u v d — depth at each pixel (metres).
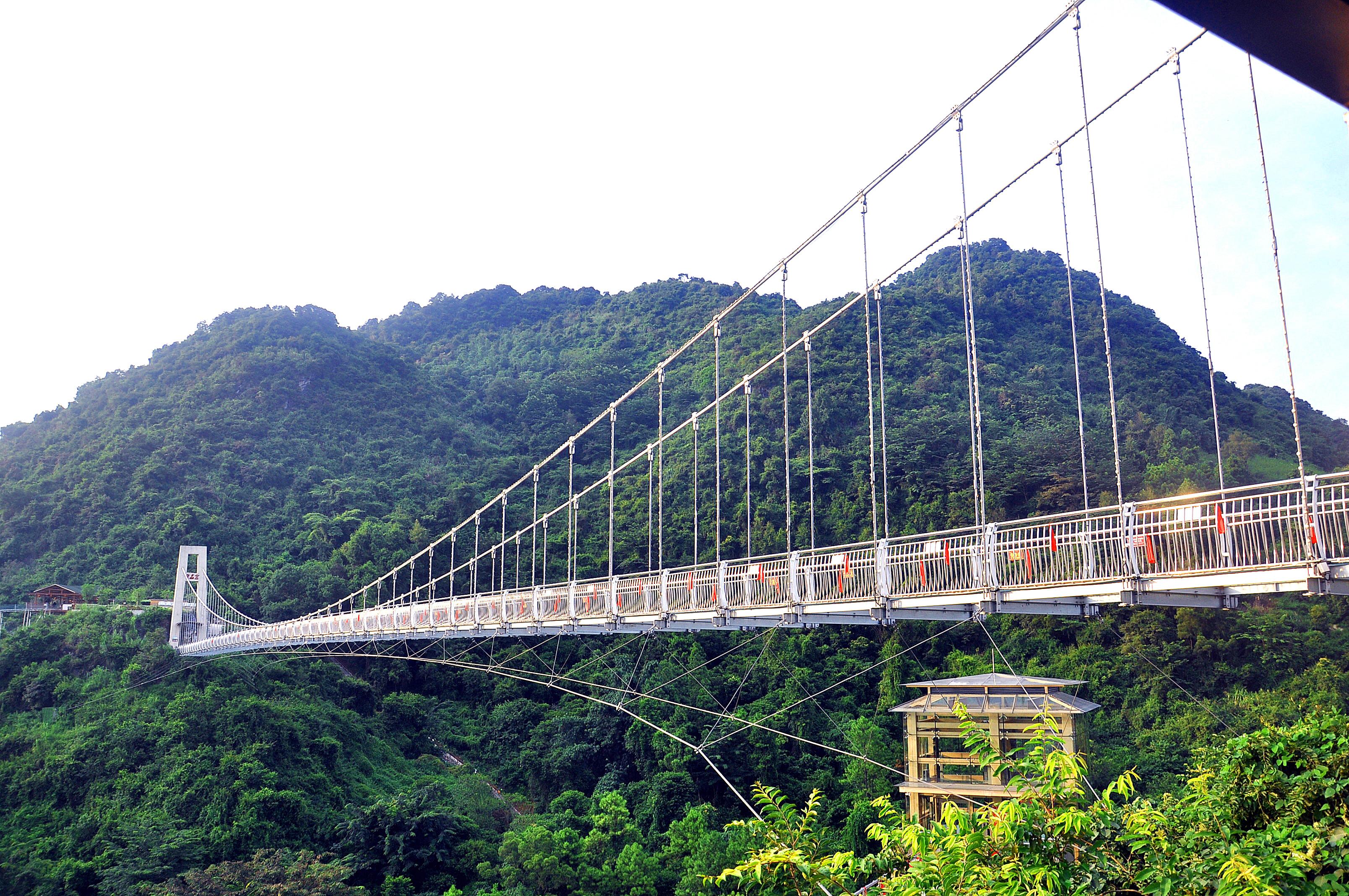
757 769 38.25
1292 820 6.88
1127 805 6.82
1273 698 31.14
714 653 46.09
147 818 35.25
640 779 42.59
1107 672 35.12
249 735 40.66
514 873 33.03
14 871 33.38
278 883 31.39
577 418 85.25
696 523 26.33
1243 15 2.46
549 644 51.97
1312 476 9.31
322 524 65.44
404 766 46.09
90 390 91.44
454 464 76.50
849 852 6.41
